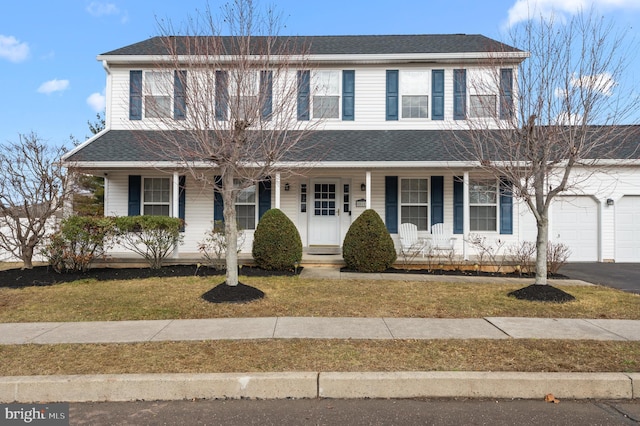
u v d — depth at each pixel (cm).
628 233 1402
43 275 999
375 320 662
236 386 438
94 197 1783
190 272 1043
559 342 554
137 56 1355
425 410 410
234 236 807
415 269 1175
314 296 821
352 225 1158
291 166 1083
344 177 1398
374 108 1407
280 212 1134
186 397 435
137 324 643
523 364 479
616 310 727
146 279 973
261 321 655
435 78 1401
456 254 1342
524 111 804
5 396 432
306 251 1330
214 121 745
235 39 869
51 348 534
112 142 1281
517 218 1360
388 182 1385
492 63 910
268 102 906
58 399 433
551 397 432
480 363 482
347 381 439
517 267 1132
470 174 1330
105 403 428
